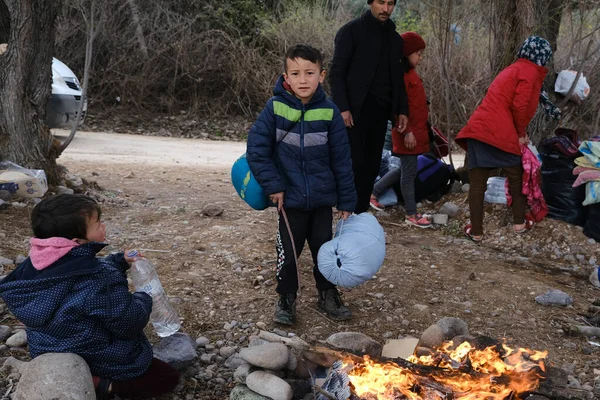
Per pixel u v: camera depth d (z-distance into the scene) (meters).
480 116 5.32
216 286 4.14
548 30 6.48
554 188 5.82
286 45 15.82
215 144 13.09
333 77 5.13
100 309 2.61
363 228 3.51
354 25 5.07
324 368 2.97
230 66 15.70
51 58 5.88
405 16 14.58
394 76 5.19
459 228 5.97
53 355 2.56
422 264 4.89
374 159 5.44
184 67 15.56
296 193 3.50
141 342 2.85
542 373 2.97
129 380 2.75
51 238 2.64
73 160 9.03
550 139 5.90
